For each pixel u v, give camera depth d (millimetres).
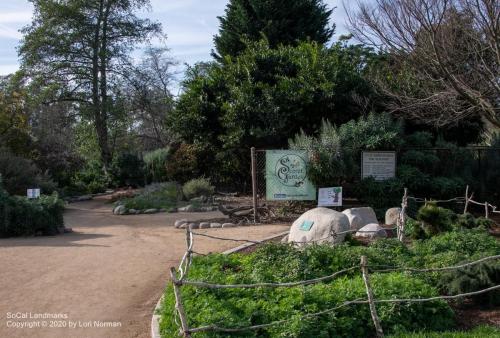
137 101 35469
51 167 29453
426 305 6199
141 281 8828
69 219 17891
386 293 6309
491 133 21344
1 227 13391
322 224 10055
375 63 20500
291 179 14766
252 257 8266
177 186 21406
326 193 13289
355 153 15539
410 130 19453
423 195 15734
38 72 32250
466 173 16281
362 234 10945
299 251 8148
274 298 6277
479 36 12328
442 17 11461
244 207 16984
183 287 6766
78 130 34438
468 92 12625
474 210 15977
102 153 33344
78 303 7691
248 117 19453
